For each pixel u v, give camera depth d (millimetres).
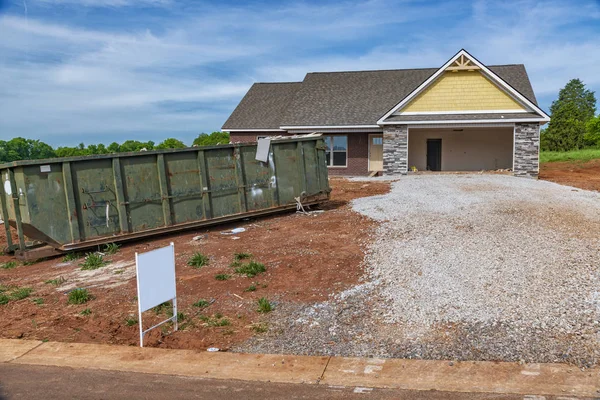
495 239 9773
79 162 11164
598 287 6848
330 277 8328
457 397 4516
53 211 10961
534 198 14578
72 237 11086
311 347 5871
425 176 23828
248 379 5125
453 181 20234
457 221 11602
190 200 12742
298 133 29281
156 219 12258
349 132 28172
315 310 6973
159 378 5246
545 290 6902
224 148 13227
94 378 5305
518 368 4965
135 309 7477
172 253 6504
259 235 11992
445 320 6258
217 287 8195
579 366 4926
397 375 5004
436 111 24766
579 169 30094
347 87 31500
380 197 16406
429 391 4656
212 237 12203
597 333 5555
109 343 6320
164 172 12266
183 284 8438
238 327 6621
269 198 14062
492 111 24141
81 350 6074
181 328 6680
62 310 7625
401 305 6844
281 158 14258
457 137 28906
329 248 10102
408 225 11500
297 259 9438
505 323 6004
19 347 6254
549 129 56562
